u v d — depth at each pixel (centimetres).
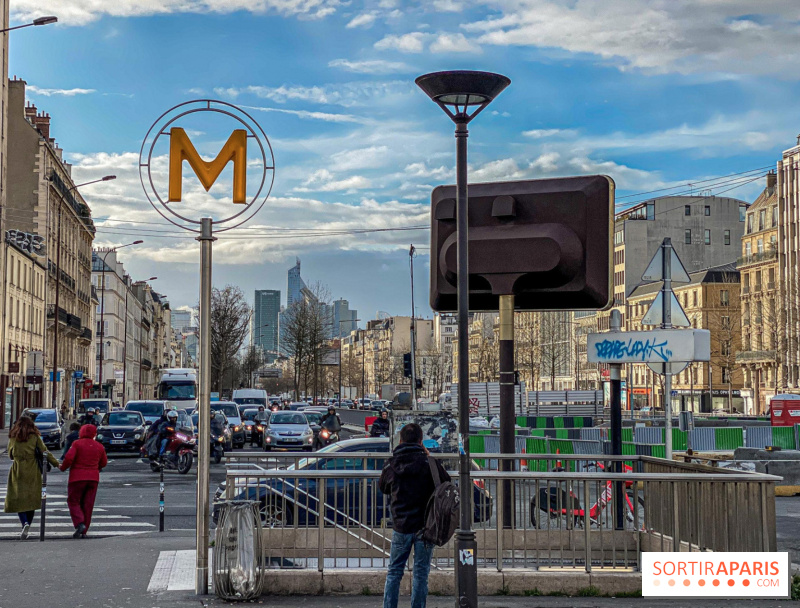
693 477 1056
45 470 1633
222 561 1005
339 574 1040
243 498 1059
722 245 12156
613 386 1317
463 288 930
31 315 6825
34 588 1059
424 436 1488
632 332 1309
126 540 1473
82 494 1569
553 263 1268
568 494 1077
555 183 1305
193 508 2027
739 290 10631
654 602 1020
